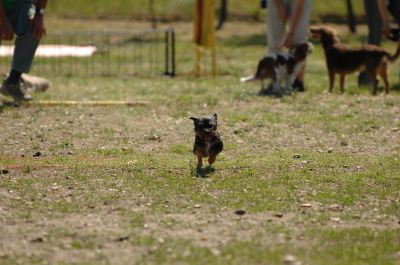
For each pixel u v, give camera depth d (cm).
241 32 4266
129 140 1490
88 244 884
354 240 909
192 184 1150
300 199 1080
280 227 949
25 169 1238
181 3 5000
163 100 1942
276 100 1964
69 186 1140
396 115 1770
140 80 2469
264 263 823
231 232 930
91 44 3275
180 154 1369
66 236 912
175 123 1648
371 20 2345
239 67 2872
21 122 1625
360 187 1154
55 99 1934
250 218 990
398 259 850
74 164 1276
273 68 2066
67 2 5041
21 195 1091
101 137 1510
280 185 1155
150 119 1688
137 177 1189
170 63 2981
